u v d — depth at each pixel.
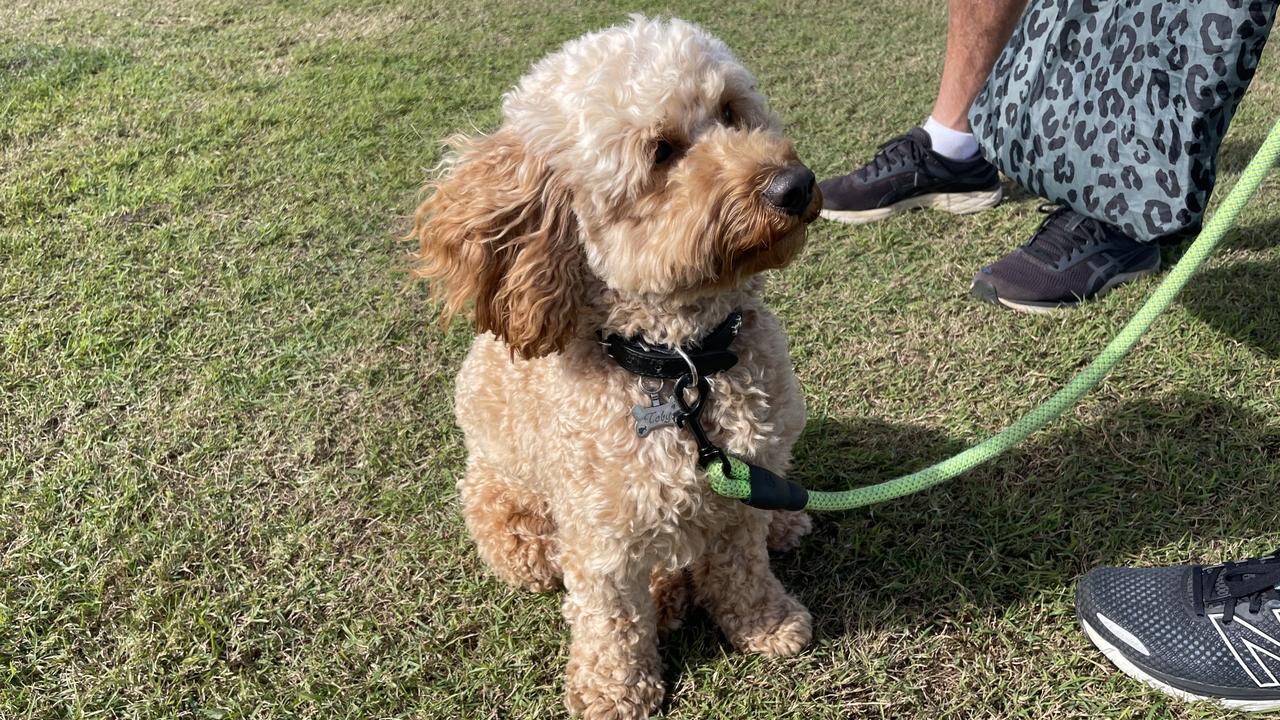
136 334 1.37
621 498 0.84
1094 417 1.11
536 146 0.86
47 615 1.00
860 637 0.94
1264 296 1.25
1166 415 1.10
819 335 1.30
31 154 1.84
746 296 0.88
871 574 0.99
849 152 1.75
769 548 1.03
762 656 0.93
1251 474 1.02
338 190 1.71
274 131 1.92
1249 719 0.83
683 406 0.83
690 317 0.84
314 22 2.61
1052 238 1.30
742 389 0.85
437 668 0.95
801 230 0.84
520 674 0.94
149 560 1.06
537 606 1.01
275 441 1.20
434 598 1.02
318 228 1.60
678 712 0.91
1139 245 1.30
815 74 2.13
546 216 0.86
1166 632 0.85
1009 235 1.48
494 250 0.88
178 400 1.26
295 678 0.95
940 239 1.49
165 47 2.43
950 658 0.91
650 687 0.91
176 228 1.60
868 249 1.48
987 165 1.54
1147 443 1.07
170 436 1.21
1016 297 1.29
